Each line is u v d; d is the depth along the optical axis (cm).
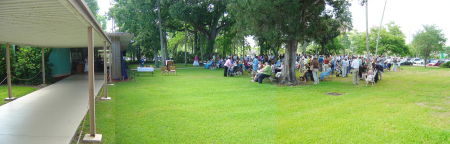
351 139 450
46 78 1272
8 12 312
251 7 1203
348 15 2814
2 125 498
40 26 440
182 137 318
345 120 566
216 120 334
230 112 339
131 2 2866
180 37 5081
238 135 289
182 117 391
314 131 486
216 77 1473
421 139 458
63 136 438
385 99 855
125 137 350
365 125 531
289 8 1159
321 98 868
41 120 538
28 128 480
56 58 1424
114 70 1400
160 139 324
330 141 438
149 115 436
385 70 2477
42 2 267
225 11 3133
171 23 3800
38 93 916
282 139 440
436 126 538
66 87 1080
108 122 509
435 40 2920
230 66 1686
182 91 723
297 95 936
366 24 2105
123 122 417
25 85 1178
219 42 3922
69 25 430
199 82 1042
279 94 955
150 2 2856
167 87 884
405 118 593
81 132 432
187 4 2975
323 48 3219
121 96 798
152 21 2997
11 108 657
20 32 523
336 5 1412
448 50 5750
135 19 2986
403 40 4538
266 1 1151
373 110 674
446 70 2533
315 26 1319
